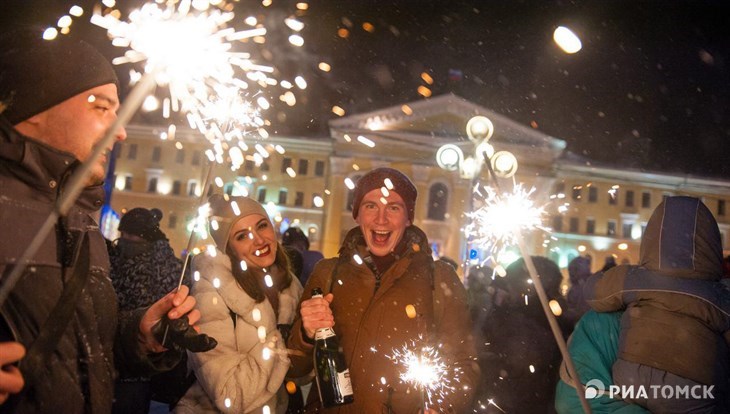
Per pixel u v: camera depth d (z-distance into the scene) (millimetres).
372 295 3029
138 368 2236
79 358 1918
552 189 40719
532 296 4422
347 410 2885
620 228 41125
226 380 2883
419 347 2924
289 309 3295
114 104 2027
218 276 3039
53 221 1435
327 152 42781
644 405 2785
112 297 2109
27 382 1720
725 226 39406
